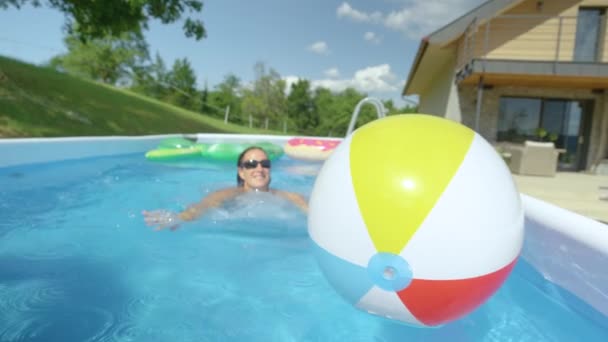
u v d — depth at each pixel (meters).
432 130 1.34
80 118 11.20
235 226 2.71
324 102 50.75
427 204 1.16
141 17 9.91
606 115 9.82
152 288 1.83
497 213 1.21
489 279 1.22
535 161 7.55
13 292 1.74
